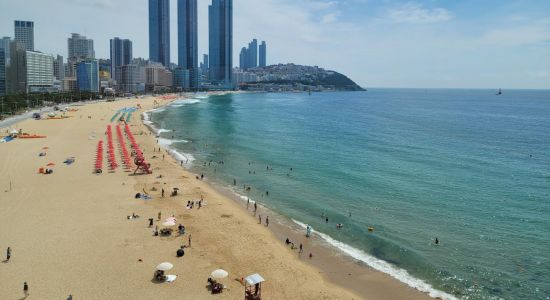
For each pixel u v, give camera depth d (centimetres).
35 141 12681
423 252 5416
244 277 4700
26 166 9450
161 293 4278
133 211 6600
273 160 10894
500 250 5478
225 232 5922
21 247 5200
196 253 5206
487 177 9062
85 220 6156
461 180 8806
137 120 19212
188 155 11475
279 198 7644
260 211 6950
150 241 5497
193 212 6681
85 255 5038
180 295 4256
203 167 10069
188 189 7956
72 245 5297
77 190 7656
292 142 13862
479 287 4603
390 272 4922
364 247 5588
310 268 4981
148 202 7075
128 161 9856
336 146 13088
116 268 4753
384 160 10888
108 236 5606
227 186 8419
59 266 4753
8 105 19650
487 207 7100
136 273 4656
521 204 7250
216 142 13725
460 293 4481
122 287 4366
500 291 4528
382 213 6838
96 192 7550
